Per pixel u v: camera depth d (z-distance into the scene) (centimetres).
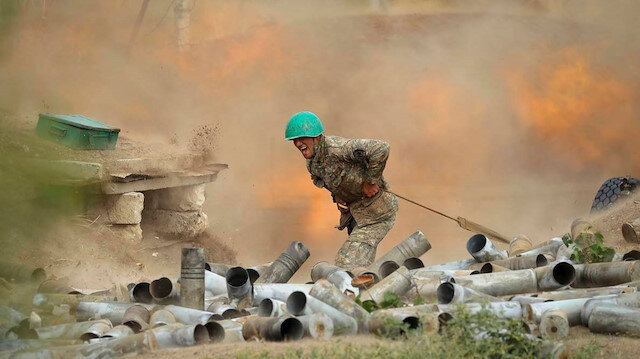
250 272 2794
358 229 3131
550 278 2386
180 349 1917
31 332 2059
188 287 2338
